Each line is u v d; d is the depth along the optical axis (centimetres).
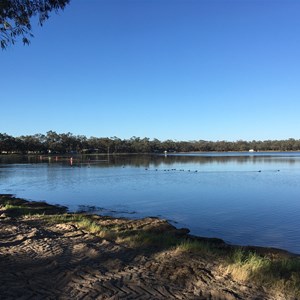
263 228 1647
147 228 1543
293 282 702
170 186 3472
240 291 650
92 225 1345
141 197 2744
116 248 980
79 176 4756
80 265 801
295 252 1255
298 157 12644
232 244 1336
